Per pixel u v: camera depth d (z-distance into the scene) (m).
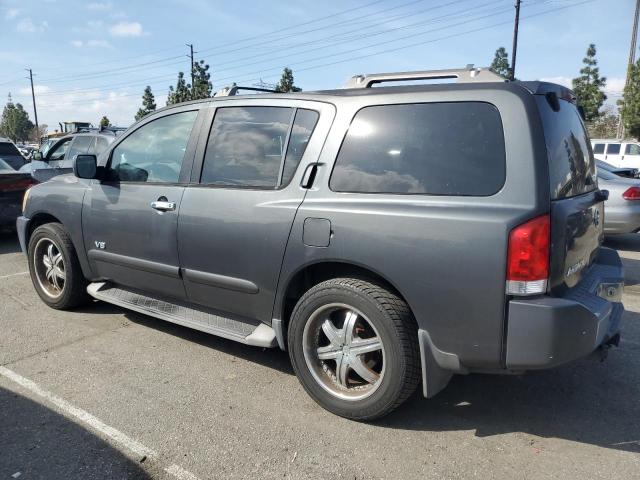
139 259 4.07
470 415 3.17
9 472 2.60
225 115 3.72
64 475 2.59
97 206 4.34
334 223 2.97
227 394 3.40
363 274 3.08
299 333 3.17
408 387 2.87
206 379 3.61
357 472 2.63
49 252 4.95
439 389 2.88
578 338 2.58
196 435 2.93
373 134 3.01
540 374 3.72
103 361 3.88
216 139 3.71
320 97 3.29
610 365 3.87
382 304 2.84
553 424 3.08
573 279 2.84
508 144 2.62
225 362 3.88
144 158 4.14
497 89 2.72
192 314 3.91
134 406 3.24
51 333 4.41
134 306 4.25
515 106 2.64
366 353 3.02
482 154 2.68
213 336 4.38
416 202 2.79
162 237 3.86
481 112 2.72
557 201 2.63
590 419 3.14
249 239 3.35
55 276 4.94
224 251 3.49
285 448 2.82
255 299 3.42
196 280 3.71
